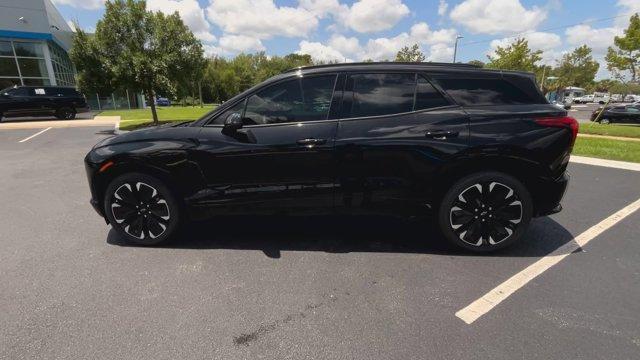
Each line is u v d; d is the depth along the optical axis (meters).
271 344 2.26
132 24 15.31
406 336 2.33
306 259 3.37
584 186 5.82
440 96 3.34
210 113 3.52
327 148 3.30
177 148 3.41
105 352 2.18
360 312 2.57
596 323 2.43
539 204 3.37
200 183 3.47
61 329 2.39
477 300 2.71
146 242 3.64
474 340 2.28
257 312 2.57
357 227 4.12
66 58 31.06
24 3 22.38
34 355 2.16
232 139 3.39
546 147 3.21
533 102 3.34
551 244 3.66
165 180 3.51
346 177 3.36
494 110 3.28
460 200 3.35
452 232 3.42
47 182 6.25
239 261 3.33
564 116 3.27
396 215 3.48
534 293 2.79
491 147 3.21
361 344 2.26
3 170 7.23
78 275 3.07
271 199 3.46
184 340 2.29
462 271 3.14
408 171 3.31
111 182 3.54
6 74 22.72
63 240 3.80
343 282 2.97
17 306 2.63
